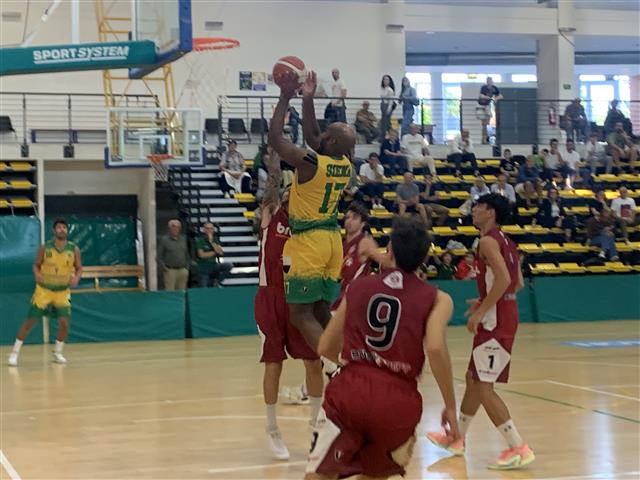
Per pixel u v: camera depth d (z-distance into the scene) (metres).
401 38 25.31
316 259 6.13
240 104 23.66
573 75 27.09
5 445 7.04
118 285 19.61
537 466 6.21
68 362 12.83
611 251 19.95
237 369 11.80
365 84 25.00
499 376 6.23
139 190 20.94
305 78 5.82
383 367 4.08
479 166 22.12
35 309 12.47
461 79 33.19
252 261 18.67
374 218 18.98
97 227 20.38
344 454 4.06
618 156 23.31
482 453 6.66
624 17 27.69
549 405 8.72
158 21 9.82
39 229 16.66
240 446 6.91
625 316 19.09
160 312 16.14
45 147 19.19
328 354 4.29
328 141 6.11
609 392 9.55
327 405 4.11
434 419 7.95
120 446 6.95
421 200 20.02
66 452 6.75
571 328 17.38
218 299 16.55
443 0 27.00
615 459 6.41
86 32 21.27
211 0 23.55
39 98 21.89
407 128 22.48
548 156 22.30
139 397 9.47
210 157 20.86
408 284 4.14
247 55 23.78
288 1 24.23
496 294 6.11
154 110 15.23
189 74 23.17
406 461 4.21
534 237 20.27
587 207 21.48
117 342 15.71
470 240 19.62
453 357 12.92
